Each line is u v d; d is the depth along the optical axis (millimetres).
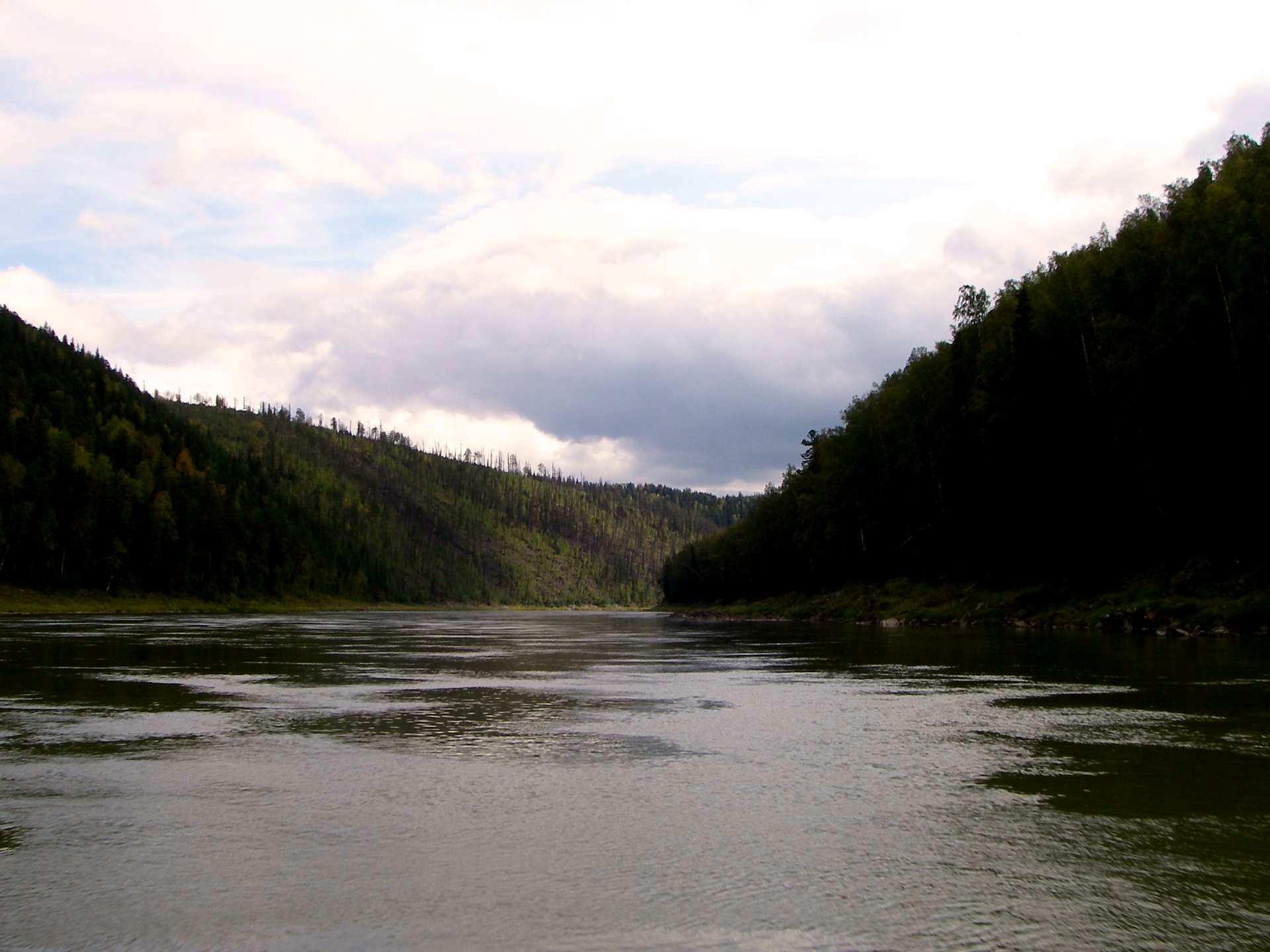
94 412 171250
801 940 7906
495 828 11500
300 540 197000
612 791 13500
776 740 17859
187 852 10500
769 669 33844
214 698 25047
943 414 84562
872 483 97312
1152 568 57438
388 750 17016
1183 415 55250
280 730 19312
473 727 19734
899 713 21234
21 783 14203
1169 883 9320
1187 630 44719
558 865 9969
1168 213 61031
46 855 10406
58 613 112312
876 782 14023
